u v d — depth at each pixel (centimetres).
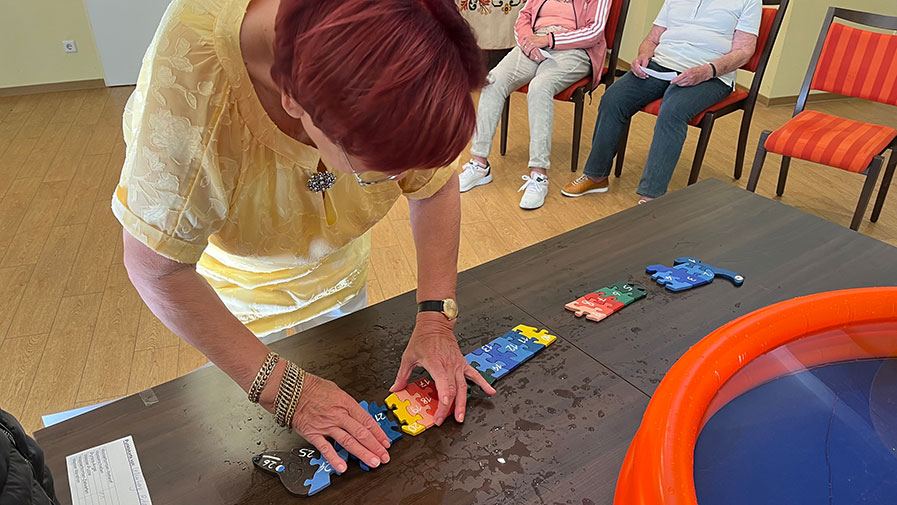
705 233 132
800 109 279
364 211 103
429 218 104
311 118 57
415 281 240
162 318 82
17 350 205
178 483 79
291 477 79
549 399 91
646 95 289
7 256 254
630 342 102
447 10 55
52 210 287
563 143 360
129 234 75
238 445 84
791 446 70
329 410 83
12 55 421
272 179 86
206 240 80
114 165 331
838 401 76
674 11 295
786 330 81
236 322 84
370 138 55
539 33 307
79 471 80
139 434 86
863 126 262
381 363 98
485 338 103
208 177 74
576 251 126
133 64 448
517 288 115
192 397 92
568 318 107
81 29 429
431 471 80
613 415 88
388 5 52
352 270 133
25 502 44
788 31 395
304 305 129
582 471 80
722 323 105
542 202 292
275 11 67
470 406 90
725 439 70
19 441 50
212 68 69
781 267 120
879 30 412
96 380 194
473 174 305
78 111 405
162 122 69
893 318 86
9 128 378
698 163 285
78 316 221
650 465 59
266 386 82
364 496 77
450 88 54
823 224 134
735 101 287
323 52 52
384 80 52
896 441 71
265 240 95
